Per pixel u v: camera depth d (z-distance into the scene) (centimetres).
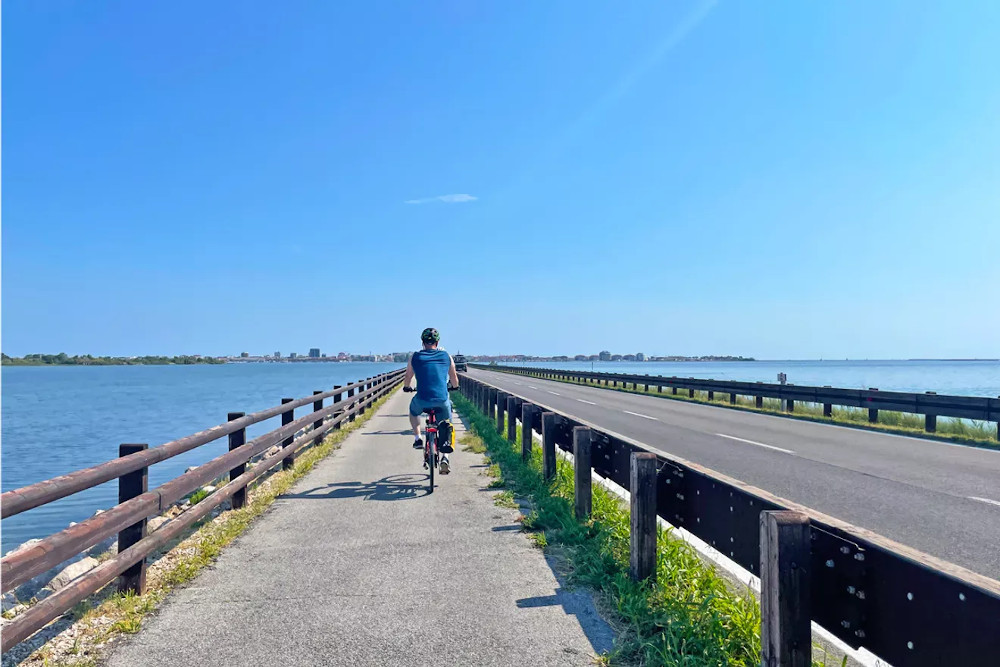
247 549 550
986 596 183
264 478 868
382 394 2844
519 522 636
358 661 345
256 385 12188
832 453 1116
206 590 452
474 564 505
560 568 496
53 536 329
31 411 5612
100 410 5628
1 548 1058
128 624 384
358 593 444
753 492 324
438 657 349
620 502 695
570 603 426
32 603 455
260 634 379
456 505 711
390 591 448
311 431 1110
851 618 246
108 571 388
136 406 6128
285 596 439
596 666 341
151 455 446
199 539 574
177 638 374
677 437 1328
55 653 355
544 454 782
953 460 1045
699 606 388
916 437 1370
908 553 223
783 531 269
